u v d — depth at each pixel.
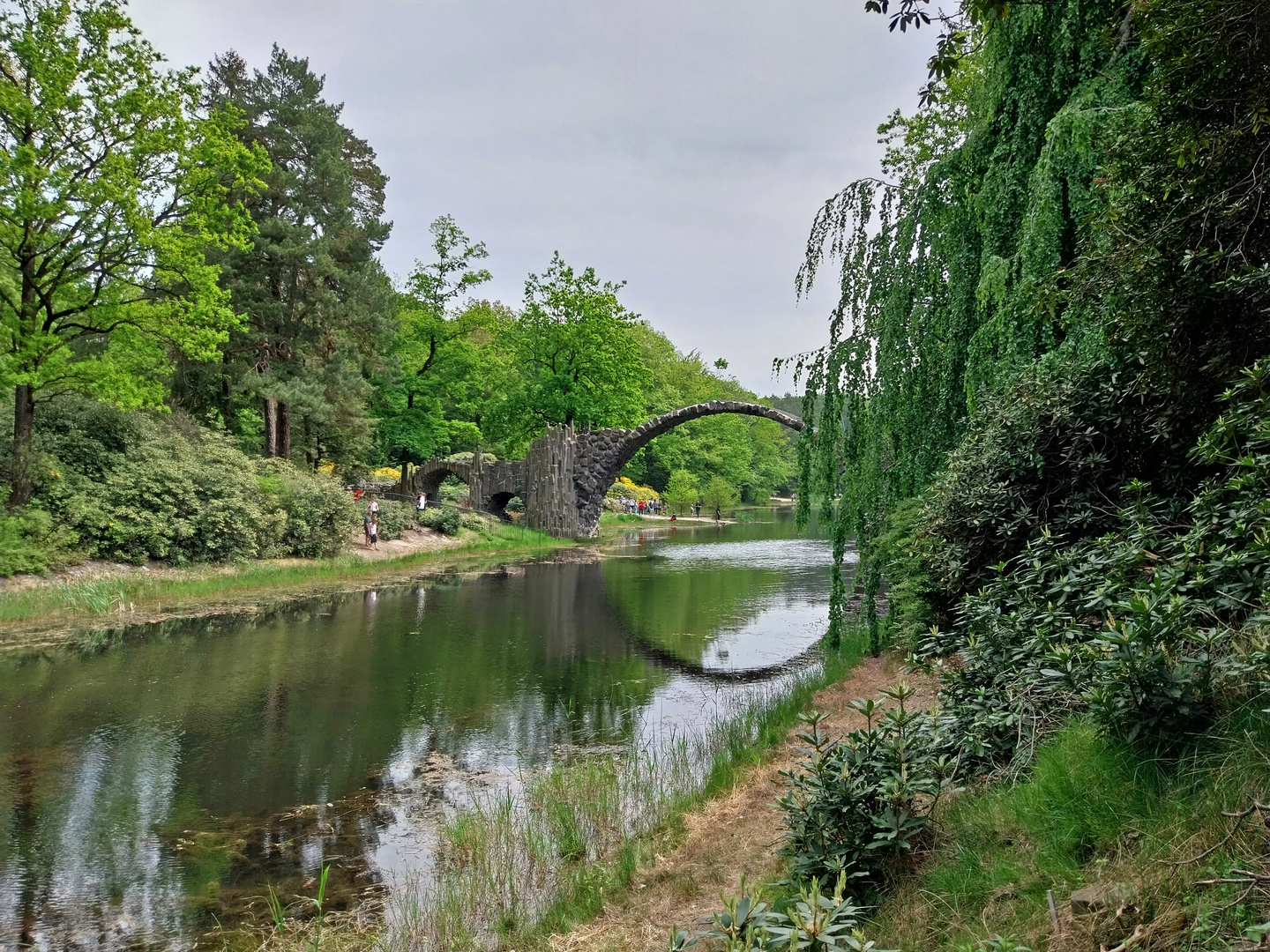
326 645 12.18
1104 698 2.92
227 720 8.36
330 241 25.58
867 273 9.16
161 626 13.42
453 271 38.53
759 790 5.77
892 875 3.34
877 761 3.55
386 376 32.22
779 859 4.30
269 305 24.25
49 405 18.11
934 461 8.48
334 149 26.81
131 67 15.98
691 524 51.09
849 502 9.47
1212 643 3.04
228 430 28.06
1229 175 3.66
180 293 19.44
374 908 4.62
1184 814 2.58
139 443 19.14
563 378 36.97
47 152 15.58
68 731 7.93
